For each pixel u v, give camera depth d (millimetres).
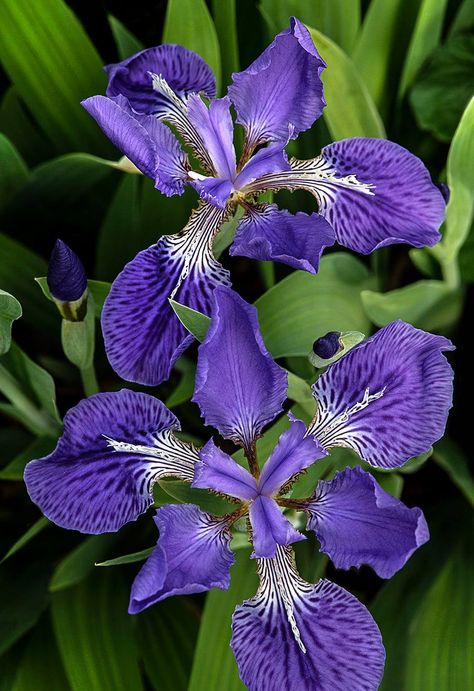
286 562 411
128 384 502
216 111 434
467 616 456
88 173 481
